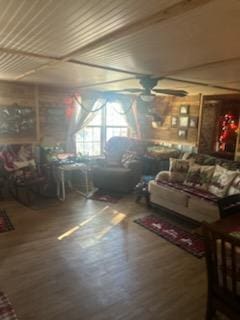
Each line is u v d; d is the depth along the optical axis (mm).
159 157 5543
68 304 2186
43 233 3422
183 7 1358
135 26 1648
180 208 3914
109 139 6066
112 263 2799
